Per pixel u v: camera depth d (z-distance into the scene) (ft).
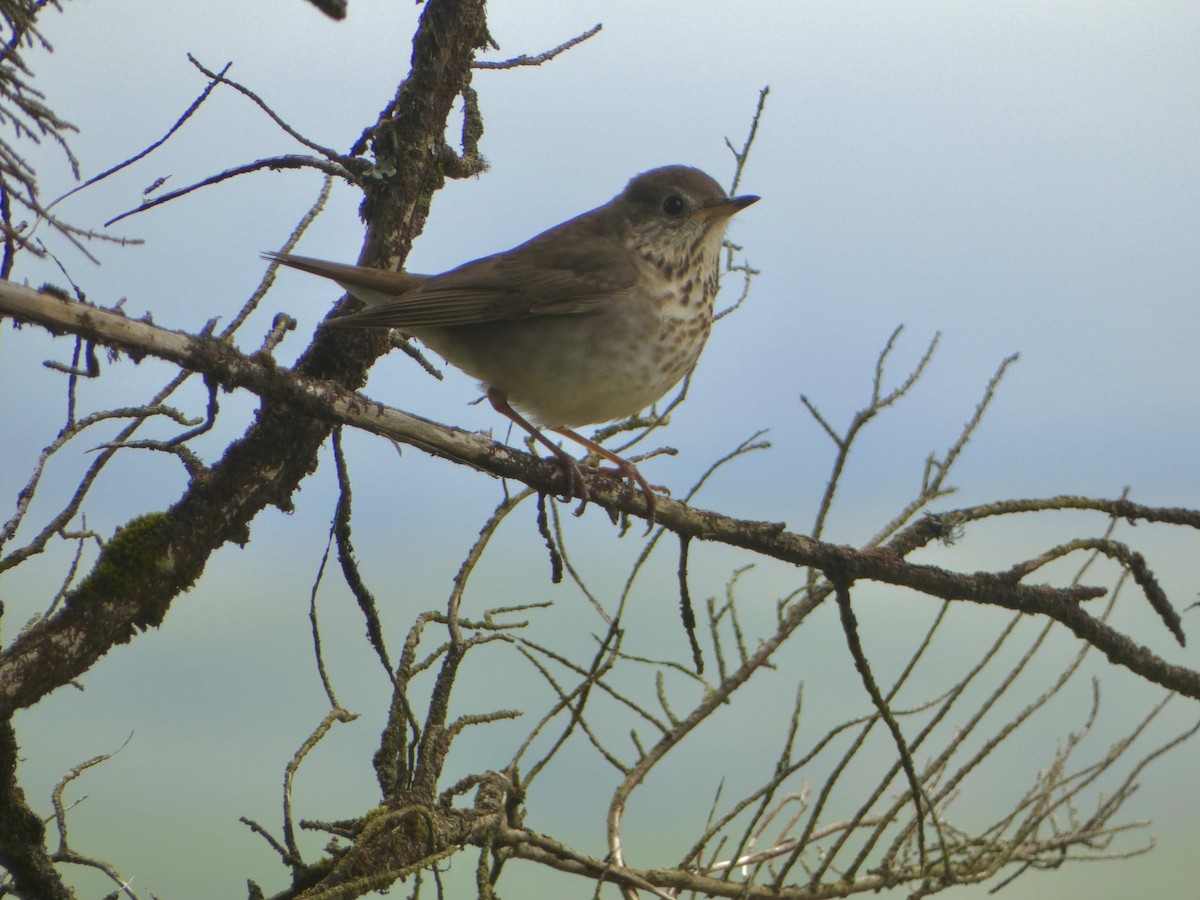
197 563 23.22
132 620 22.41
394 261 27.73
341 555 25.14
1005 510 28.58
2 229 17.43
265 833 22.40
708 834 27.68
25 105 17.37
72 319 18.24
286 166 24.89
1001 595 27.35
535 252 32.78
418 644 24.32
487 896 22.93
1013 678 28.89
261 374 20.79
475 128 28.84
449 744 23.97
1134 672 29.45
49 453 20.25
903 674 26.89
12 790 21.57
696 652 27.12
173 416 21.12
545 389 32.24
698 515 26.48
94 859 21.79
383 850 22.34
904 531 27.76
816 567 26.63
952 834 30.81
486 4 27.50
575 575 26.61
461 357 32.63
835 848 28.25
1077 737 32.12
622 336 32.01
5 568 19.85
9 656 21.27
